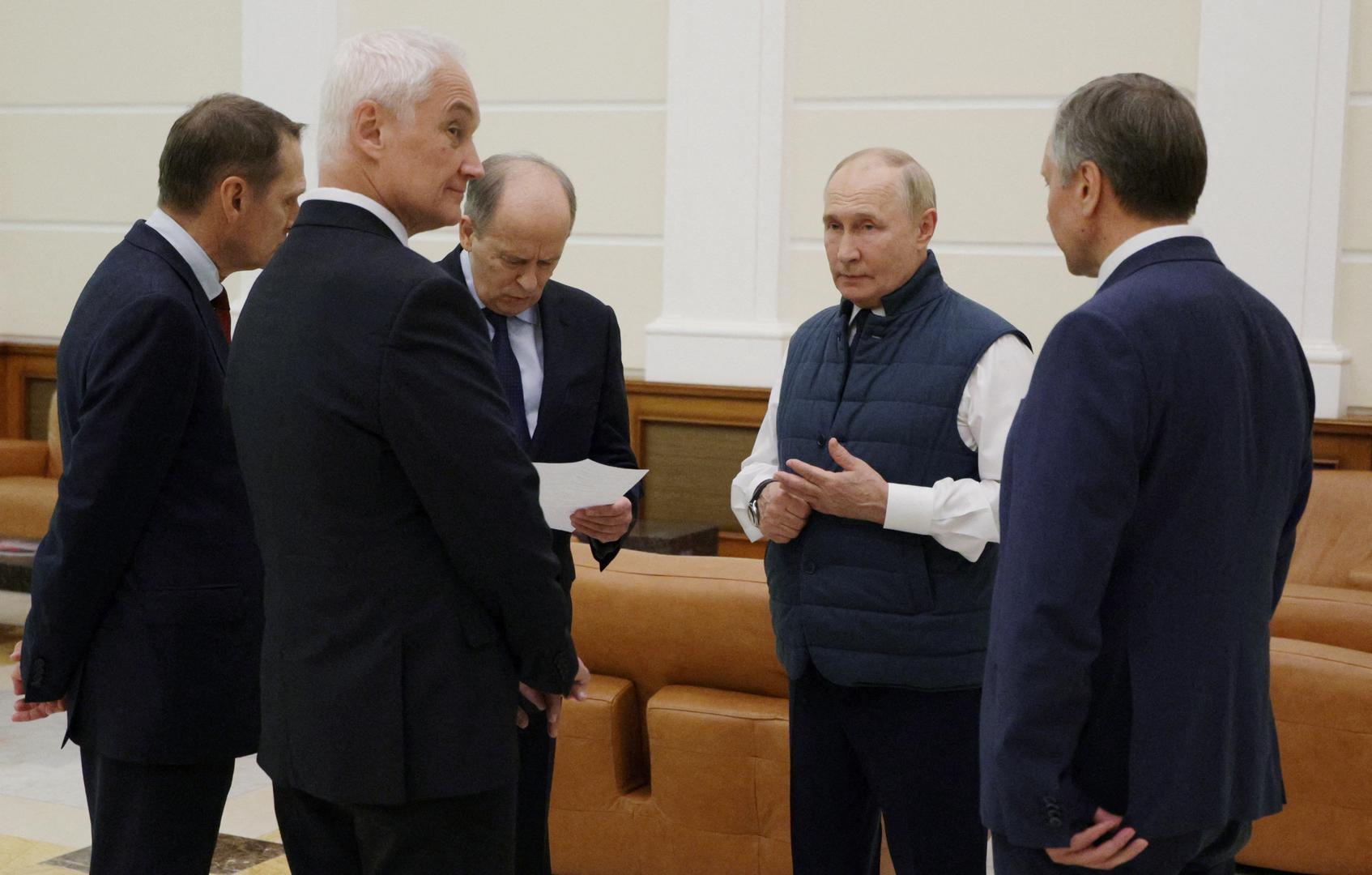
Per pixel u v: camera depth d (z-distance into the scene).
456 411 1.75
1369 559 4.48
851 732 2.42
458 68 1.89
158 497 2.16
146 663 2.16
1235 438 1.67
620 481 2.33
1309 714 3.03
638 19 6.04
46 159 7.09
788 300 5.87
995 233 5.56
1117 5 5.33
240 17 6.63
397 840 1.84
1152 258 1.73
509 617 1.83
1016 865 1.73
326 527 1.78
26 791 3.85
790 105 5.80
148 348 2.07
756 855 2.82
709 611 2.86
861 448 2.42
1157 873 1.69
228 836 3.51
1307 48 5.05
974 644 2.34
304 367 1.78
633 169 6.10
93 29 6.93
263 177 2.25
